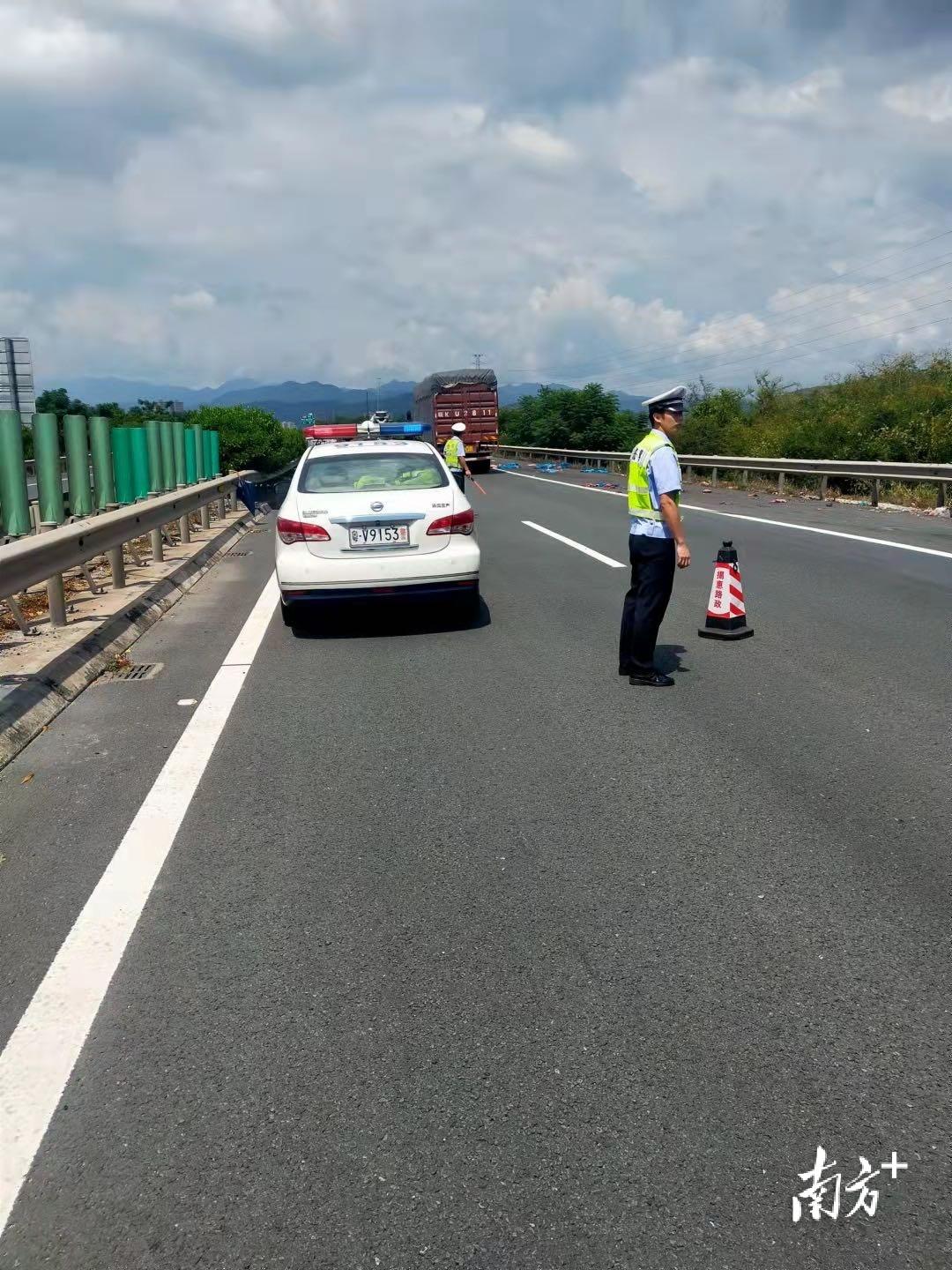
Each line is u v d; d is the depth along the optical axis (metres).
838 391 34.91
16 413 9.83
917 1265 2.20
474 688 6.93
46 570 7.61
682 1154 2.51
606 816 4.61
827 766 5.17
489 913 3.74
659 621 6.80
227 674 7.46
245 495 20.80
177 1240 2.30
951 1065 2.82
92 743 5.85
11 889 4.05
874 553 12.77
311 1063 2.90
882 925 3.58
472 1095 2.74
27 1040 3.05
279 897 3.91
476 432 40.31
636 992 3.21
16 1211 2.40
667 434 6.75
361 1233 2.31
